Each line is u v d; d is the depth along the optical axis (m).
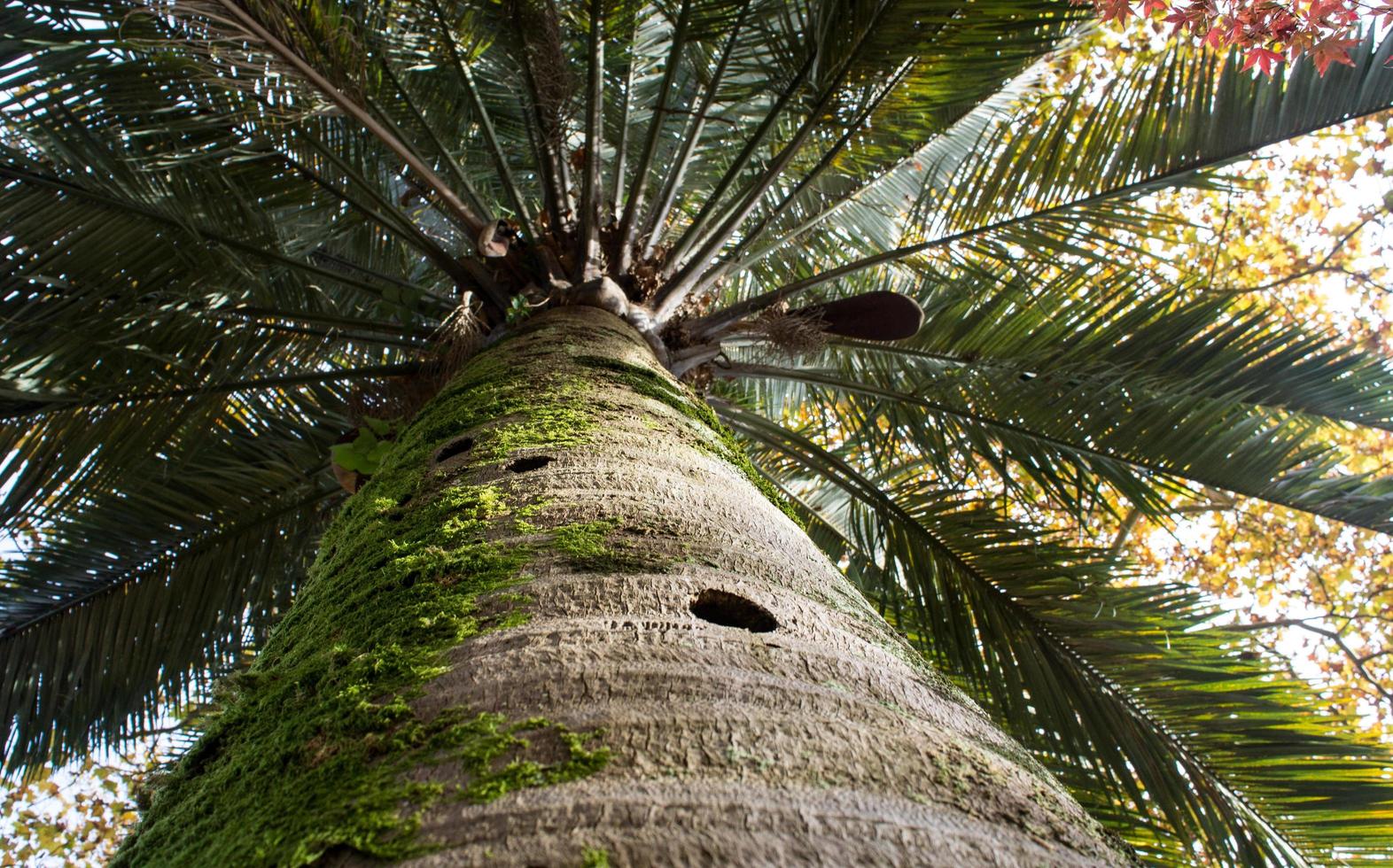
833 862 0.70
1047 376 4.32
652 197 5.59
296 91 3.52
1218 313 4.23
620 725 0.85
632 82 5.49
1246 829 3.61
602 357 2.48
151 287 3.60
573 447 1.75
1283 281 9.12
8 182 3.43
